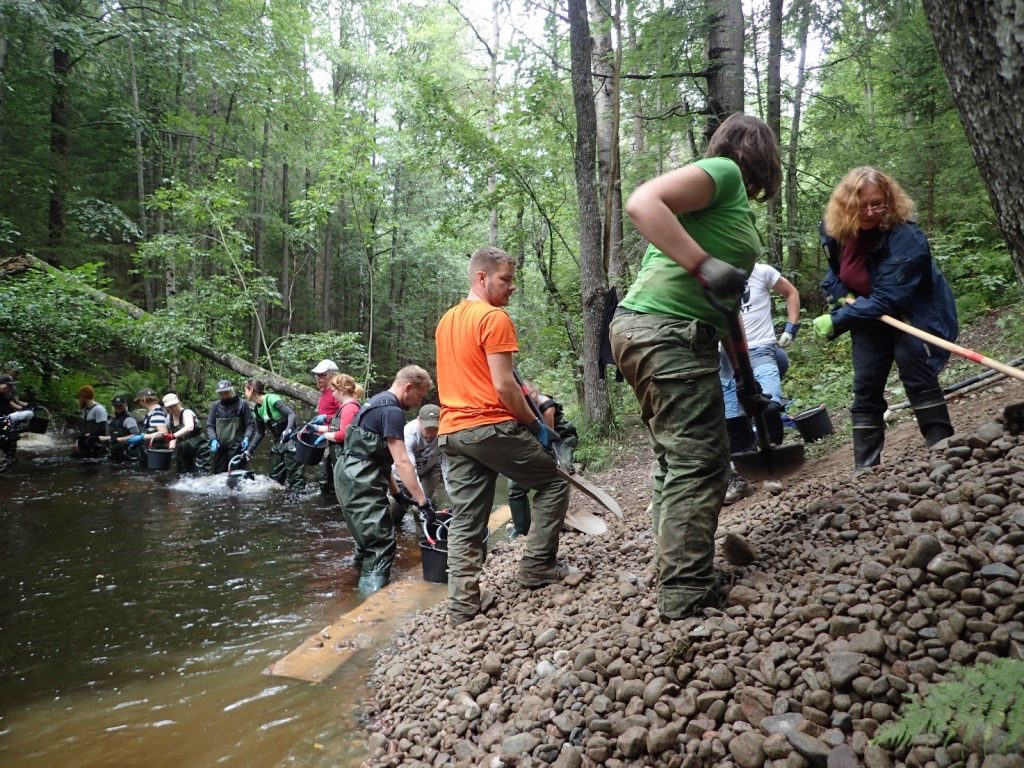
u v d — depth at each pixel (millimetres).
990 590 1785
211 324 13680
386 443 4621
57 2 13430
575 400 11859
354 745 2318
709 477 2189
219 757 2291
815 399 6297
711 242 2047
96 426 9867
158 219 18188
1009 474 2293
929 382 2959
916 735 1443
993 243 7414
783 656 1862
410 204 24938
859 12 7941
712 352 2172
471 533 3139
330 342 13719
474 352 3018
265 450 11789
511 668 2426
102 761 2311
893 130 9078
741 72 7031
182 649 3363
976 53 1456
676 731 1714
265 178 23531
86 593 4297
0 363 10578
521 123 9609
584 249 8211
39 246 15086
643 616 2299
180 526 6152
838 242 3111
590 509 5305
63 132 15195
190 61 17188
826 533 2520
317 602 4102
